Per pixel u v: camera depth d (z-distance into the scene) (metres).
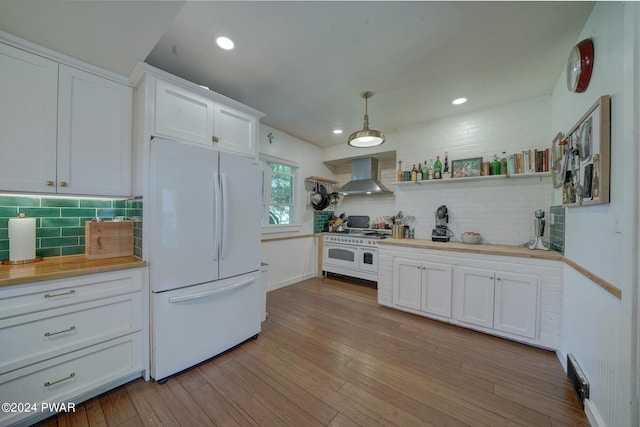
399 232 3.44
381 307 3.09
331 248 4.38
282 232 3.96
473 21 1.57
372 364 1.93
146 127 1.67
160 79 1.74
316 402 1.54
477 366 1.91
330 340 2.29
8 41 1.42
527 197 2.69
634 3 1.02
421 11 1.49
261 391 1.63
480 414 1.45
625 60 1.08
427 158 3.33
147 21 1.35
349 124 3.49
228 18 1.54
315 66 2.07
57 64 1.59
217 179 1.93
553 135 2.43
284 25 1.60
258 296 2.31
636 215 1.02
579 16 1.52
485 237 2.92
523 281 2.21
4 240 1.64
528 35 1.69
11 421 1.25
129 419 1.40
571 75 1.70
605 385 1.25
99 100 1.75
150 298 1.70
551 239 2.48
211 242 1.92
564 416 1.44
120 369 1.61
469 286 2.48
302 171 4.30
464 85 2.38
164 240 1.68
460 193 3.08
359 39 1.75
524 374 1.82
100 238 1.79
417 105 2.82
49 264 1.60
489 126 2.89
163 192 1.67
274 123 3.47
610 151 1.26
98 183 1.75
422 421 1.40
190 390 1.63
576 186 1.67
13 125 1.45
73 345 1.44
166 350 1.70
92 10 1.26
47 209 1.80
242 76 2.23
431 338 2.33
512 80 2.28
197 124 1.93
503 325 2.30
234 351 2.10
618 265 1.17
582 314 1.61
